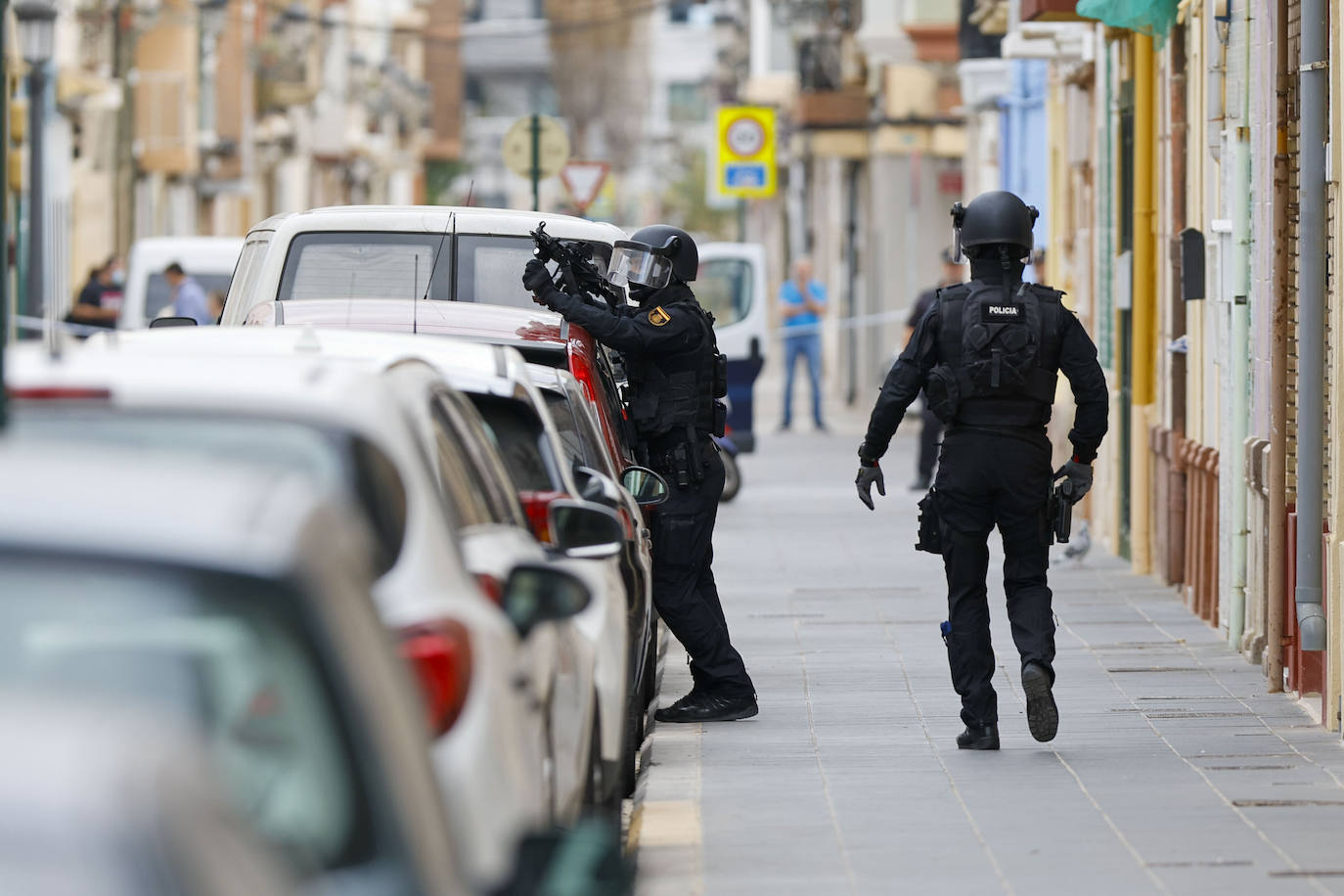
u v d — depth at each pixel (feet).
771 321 593.01
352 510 45.14
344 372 52.54
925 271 396.37
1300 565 104.53
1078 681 118.11
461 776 45.91
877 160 409.49
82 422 47.88
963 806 86.33
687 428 105.70
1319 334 103.35
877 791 89.35
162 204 491.72
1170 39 160.35
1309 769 93.50
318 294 123.03
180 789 23.15
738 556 183.52
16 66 297.33
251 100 564.30
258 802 30.91
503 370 77.00
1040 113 261.44
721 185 317.22
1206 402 144.25
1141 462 169.99
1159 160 166.81
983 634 98.48
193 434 47.96
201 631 30.14
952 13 349.20
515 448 76.84
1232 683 117.08
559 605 56.65
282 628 30.71
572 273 105.29
